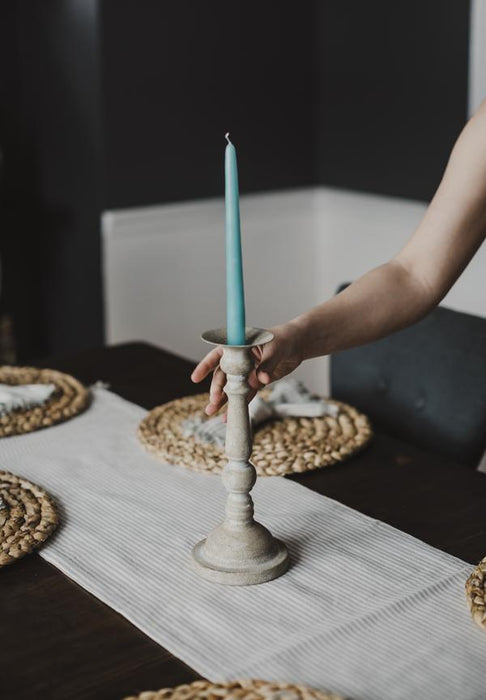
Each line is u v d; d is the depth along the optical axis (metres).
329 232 5.26
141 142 4.48
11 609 1.53
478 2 4.17
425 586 1.55
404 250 1.85
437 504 1.83
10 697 1.35
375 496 1.86
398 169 4.75
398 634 1.44
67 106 4.45
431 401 2.44
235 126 4.80
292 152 5.08
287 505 1.81
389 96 4.70
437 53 4.43
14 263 4.89
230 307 1.47
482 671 1.37
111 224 4.45
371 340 1.80
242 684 1.31
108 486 1.89
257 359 1.64
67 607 1.53
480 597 1.48
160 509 1.80
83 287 4.65
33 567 1.63
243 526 1.61
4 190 4.80
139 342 2.77
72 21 4.29
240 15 4.66
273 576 1.58
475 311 4.52
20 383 2.38
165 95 4.50
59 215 4.67
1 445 2.08
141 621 1.48
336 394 2.63
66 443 2.08
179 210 4.69
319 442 2.02
